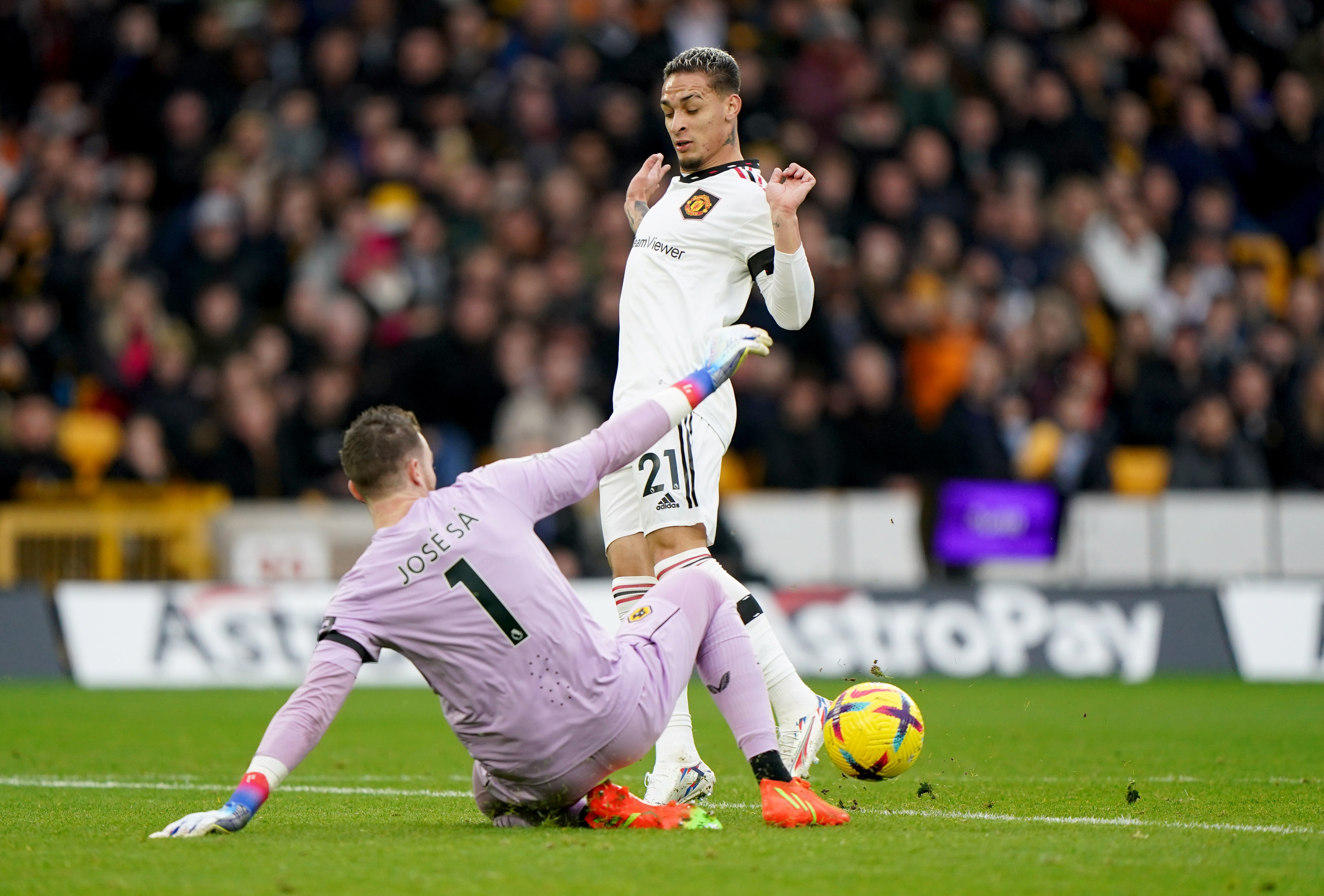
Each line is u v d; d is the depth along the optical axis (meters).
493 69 61.69
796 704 18.78
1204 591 44.69
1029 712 33.22
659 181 21.33
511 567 14.95
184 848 14.14
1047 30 70.44
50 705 34.88
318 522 44.16
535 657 14.91
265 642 41.56
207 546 43.47
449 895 11.97
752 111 60.78
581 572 44.91
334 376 49.00
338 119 59.53
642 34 61.66
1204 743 27.25
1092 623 43.94
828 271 54.25
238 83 61.50
